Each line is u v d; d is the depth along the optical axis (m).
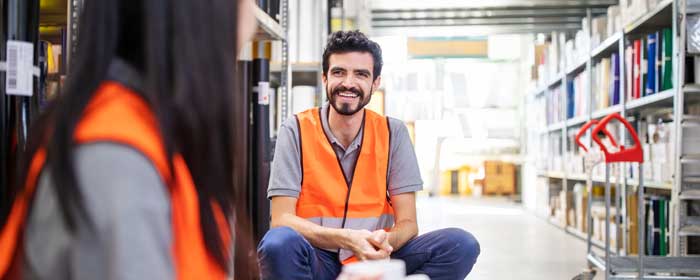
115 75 0.57
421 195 11.79
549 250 4.78
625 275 2.74
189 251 0.57
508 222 6.88
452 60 12.09
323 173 2.04
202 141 0.58
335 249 1.95
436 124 11.95
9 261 0.57
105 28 0.58
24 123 1.06
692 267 2.76
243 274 0.73
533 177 8.05
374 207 2.04
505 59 11.91
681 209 3.29
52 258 0.54
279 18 2.52
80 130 0.53
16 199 0.58
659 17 3.88
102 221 0.51
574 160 5.77
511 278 3.67
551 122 6.93
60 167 0.52
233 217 0.64
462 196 11.64
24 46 1.06
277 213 2.00
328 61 2.01
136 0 0.59
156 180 0.54
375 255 1.80
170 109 0.56
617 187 3.90
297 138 2.06
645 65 4.03
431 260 2.03
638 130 4.36
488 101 12.12
